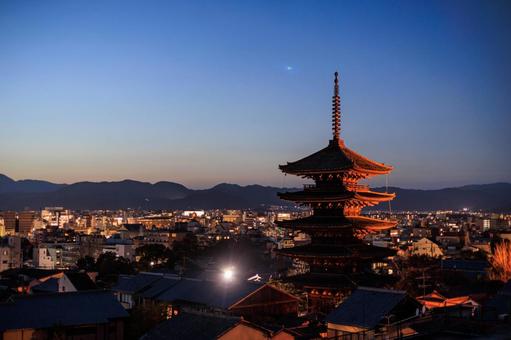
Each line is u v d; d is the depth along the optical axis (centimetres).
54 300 8662
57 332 8000
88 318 8400
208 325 6594
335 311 6600
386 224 8688
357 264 8575
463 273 14575
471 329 4841
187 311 7069
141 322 8838
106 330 8562
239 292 9119
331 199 8231
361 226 8219
